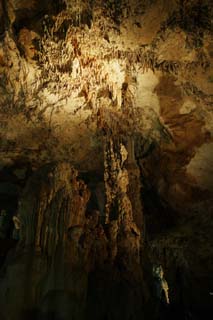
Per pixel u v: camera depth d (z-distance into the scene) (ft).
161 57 19.94
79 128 26.05
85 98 22.85
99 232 18.54
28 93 22.81
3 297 14.51
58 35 18.53
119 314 15.96
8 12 17.90
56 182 16.76
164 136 25.98
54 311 14.23
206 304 34.83
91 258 17.35
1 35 19.19
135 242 19.75
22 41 19.16
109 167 23.70
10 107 24.21
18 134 26.84
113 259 18.33
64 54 19.69
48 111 24.47
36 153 29.01
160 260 35.68
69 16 17.54
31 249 15.52
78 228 16.44
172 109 23.76
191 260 35.22
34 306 14.46
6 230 31.83
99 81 21.35
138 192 23.84
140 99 23.30
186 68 20.57
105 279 16.83
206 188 27.91
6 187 33.30
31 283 14.67
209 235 31.55
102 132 25.99
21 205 16.67
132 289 16.98
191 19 17.20
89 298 15.94
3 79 21.90
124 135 25.03
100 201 31.42
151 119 24.91
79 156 29.17
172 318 23.11
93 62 20.25
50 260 15.52
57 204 16.52
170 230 31.68
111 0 16.37
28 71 21.18
